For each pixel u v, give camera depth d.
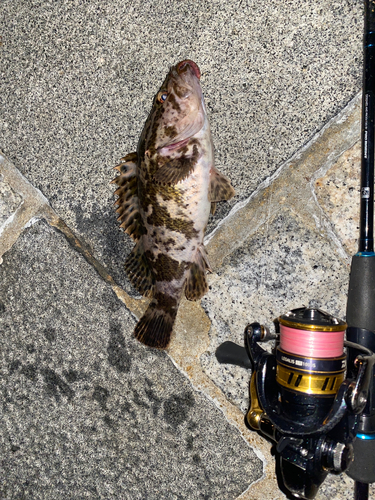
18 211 0.49
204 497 0.45
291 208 0.42
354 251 0.41
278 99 0.41
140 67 0.44
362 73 0.39
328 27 0.40
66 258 0.48
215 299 0.44
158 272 0.43
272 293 0.43
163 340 0.43
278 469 0.43
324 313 0.36
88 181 0.46
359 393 0.32
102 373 0.47
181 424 0.45
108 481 0.47
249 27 0.41
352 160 0.41
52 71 0.46
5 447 0.50
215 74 0.42
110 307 0.47
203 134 0.39
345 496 0.42
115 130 0.45
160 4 0.43
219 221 0.44
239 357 0.43
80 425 0.48
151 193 0.40
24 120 0.47
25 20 0.46
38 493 0.49
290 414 0.34
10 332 0.50
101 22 0.44
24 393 0.49
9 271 0.49
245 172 0.43
